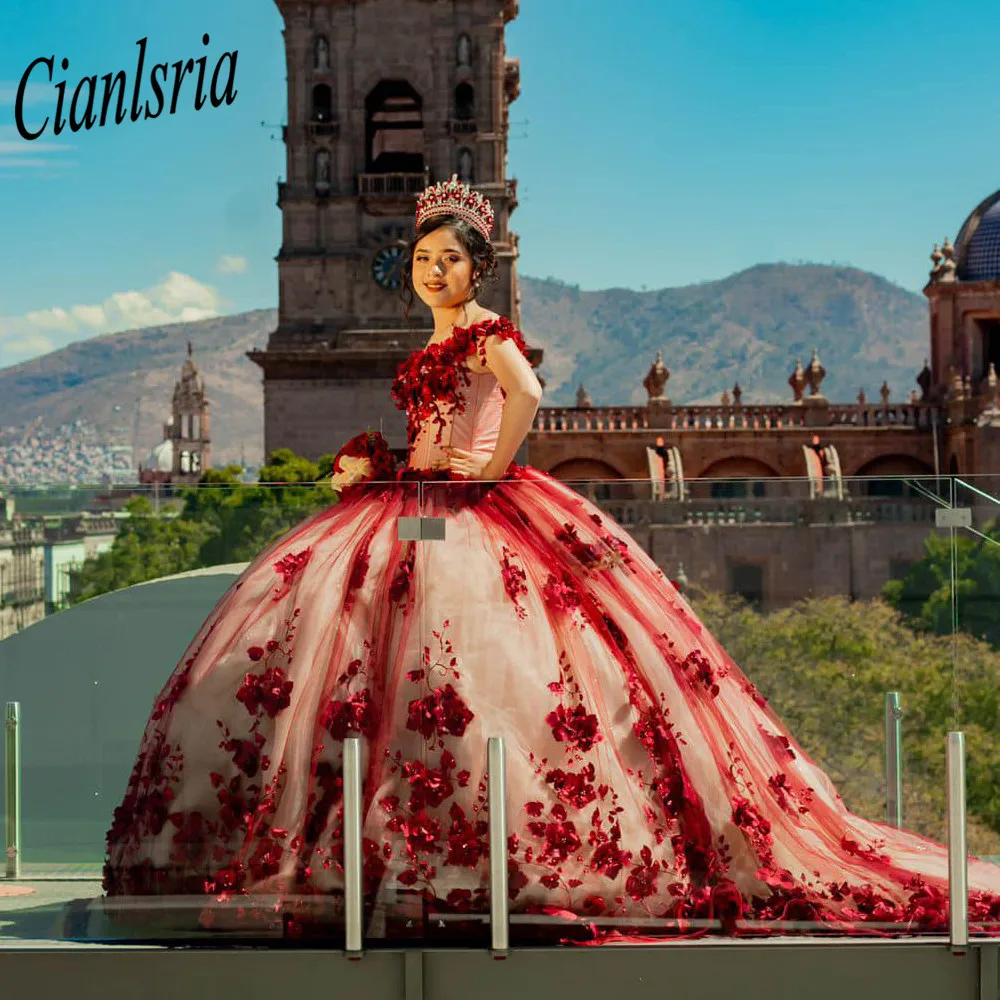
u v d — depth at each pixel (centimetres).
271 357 6750
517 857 516
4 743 564
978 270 8312
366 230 6850
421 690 529
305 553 557
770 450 7812
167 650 570
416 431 606
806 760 564
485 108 6794
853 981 502
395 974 501
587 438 7750
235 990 499
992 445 7550
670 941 509
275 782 525
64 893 550
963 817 519
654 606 565
